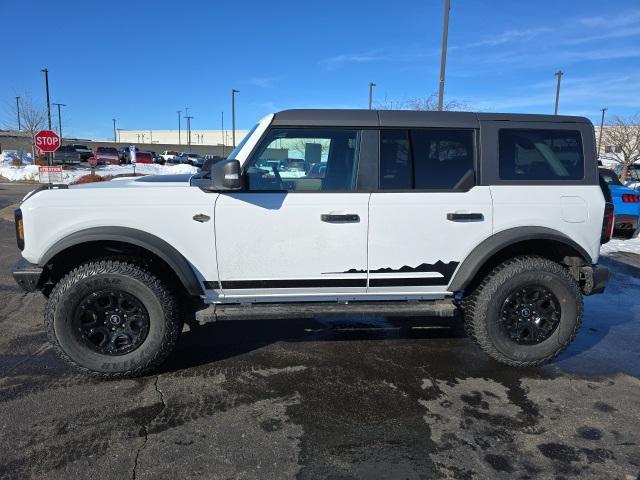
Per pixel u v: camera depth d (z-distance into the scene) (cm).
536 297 393
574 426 314
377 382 369
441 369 394
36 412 320
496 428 310
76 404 331
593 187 400
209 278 370
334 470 266
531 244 411
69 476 258
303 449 284
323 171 382
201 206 362
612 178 1059
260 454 279
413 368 395
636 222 1009
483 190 387
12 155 3759
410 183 383
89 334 360
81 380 366
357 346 439
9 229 1006
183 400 339
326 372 385
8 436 293
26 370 382
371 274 382
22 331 463
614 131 3127
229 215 364
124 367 360
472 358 416
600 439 300
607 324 514
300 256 374
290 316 376
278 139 375
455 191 385
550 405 340
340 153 384
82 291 351
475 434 302
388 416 321
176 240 362
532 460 278
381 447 288
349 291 388
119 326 362
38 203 353
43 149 1401
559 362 414
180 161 5025
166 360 395
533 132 397
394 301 399
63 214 354
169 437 294
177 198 362
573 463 276
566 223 394
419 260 384
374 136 380
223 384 363
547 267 388
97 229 354
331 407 332
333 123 376
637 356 430
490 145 389
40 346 429
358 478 260
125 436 295
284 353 421
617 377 387
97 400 337
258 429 304
